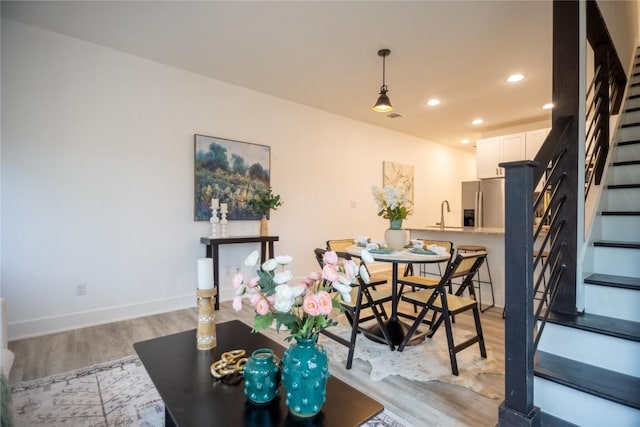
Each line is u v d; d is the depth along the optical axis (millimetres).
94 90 3146
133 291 3369
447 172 7590
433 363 2355
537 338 1579
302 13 2645
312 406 1069
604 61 2715
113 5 2549
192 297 3744
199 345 1562
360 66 3584
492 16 2684
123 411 1797
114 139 3258
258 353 1214
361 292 2355
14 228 2779
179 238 3668
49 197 2928
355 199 5582
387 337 2557
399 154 6418
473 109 5039
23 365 2309
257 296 1105
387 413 1771
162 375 1331
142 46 3182
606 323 1645
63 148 2994
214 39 3049
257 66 3594
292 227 4727
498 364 2340
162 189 3551
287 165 4648
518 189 1357
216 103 3936
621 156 2838
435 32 2926
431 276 4254
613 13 2809
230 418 1070
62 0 2480
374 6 2553
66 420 1715
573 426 1424
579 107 1837
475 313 2438
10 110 2756
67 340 2752
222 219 3861
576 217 1821
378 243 3137
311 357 1082
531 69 3656
